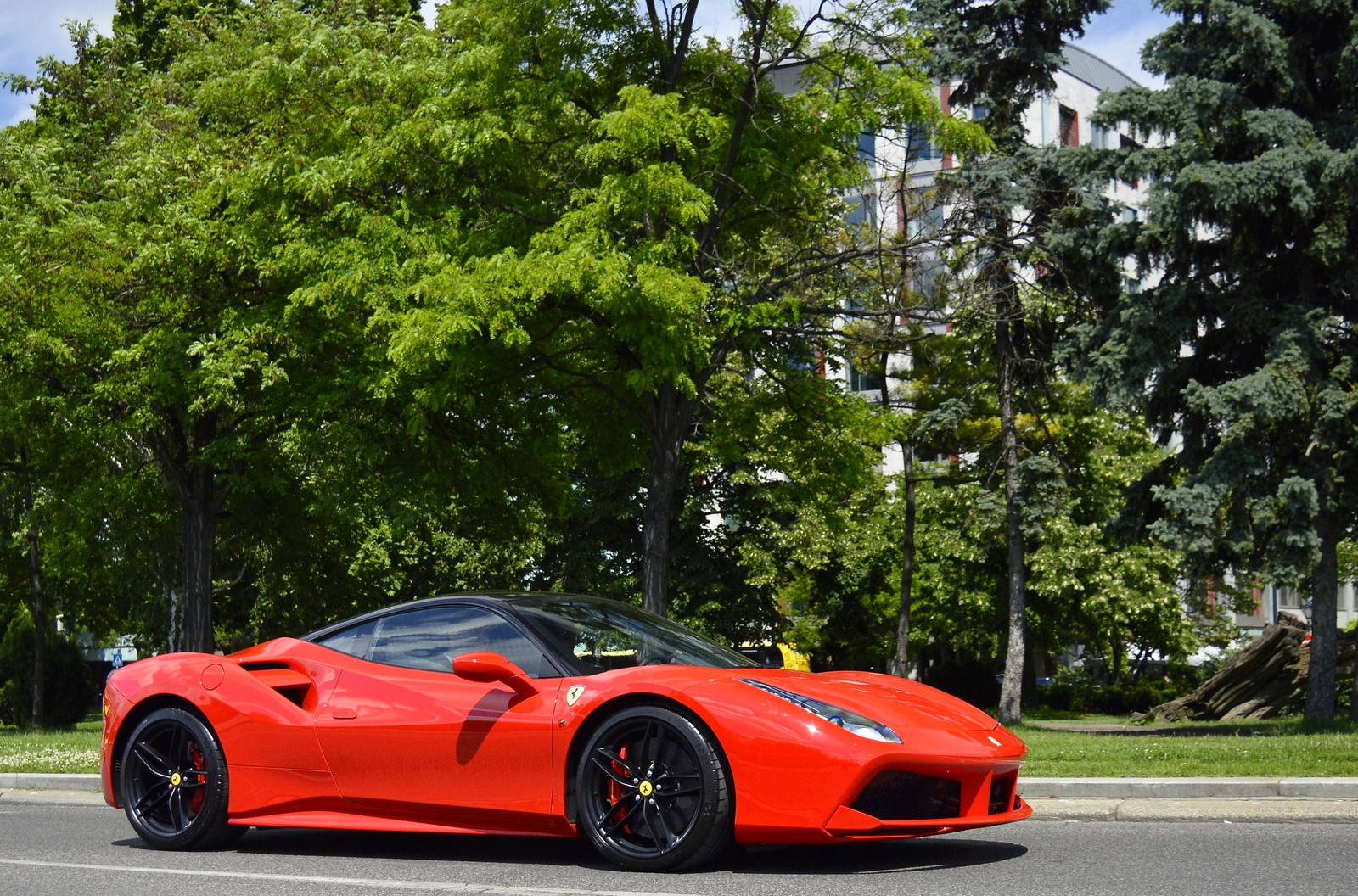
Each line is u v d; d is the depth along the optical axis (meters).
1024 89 22.09
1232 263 16.77
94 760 11.65
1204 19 17.19
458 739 5.82
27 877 5.63
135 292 17.59
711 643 6.54
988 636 32.28
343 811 6.12
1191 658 39.09
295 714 6.24
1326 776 8.26
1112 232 18.03
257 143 17.09
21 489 24.88
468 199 13.96
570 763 5.60
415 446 16.20
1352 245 16.69
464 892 5.00
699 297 12.13
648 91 12.49
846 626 35.12
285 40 16.36
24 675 25.70
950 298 17.14
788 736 5.16
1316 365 16.23
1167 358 16.98
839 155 14.97
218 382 15.50
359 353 16.00
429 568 32.38
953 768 5.30
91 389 17.78
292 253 14.61
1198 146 16.62
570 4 13.64
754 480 31.20
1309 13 16.38
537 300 12.24
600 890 4.96
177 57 20.12
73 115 20.52
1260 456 15.83
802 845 6.09
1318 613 16.86
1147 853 5.88
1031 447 25.73
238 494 22.53
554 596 6.54
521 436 16.97
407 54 15.58
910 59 14.60
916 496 31.97
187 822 6.45
